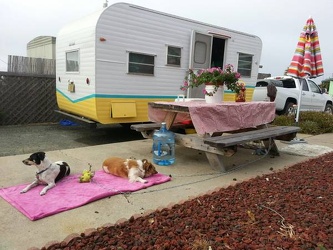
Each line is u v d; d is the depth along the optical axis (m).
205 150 4.58
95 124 6.64
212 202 3.13
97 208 3.11
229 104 5.05
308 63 6.71
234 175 4.43
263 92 11.31
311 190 3.49
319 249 2.13
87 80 6.43
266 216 2.75
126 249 2.19
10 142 6.37
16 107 8.66
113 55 6.34
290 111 11.14
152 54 6.98
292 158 5.59
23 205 3.05
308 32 6.70
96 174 4.13
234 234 2.40
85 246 2.26
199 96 8.16
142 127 5.12
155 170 4.15
